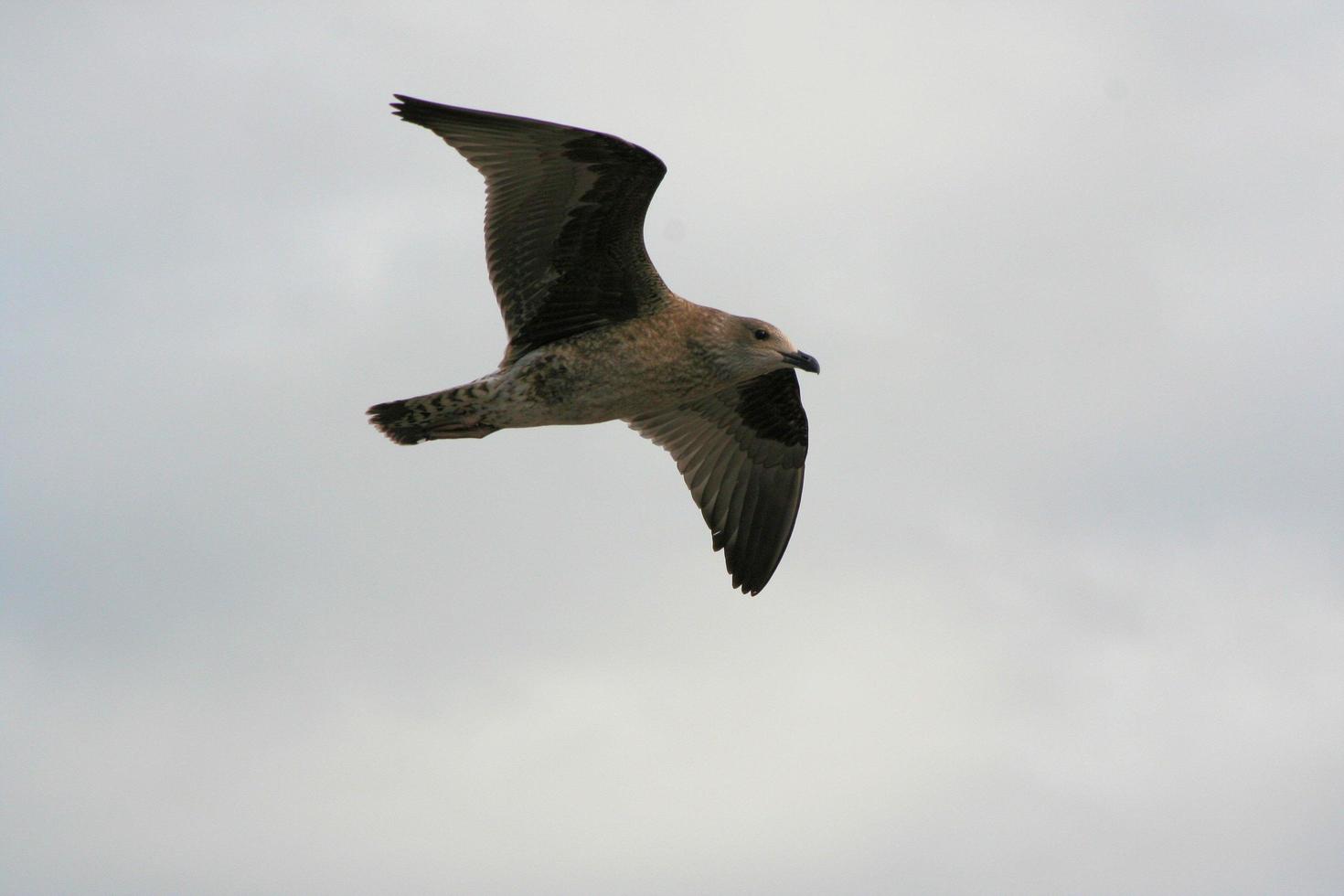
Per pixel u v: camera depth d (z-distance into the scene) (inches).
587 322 616.7
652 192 585.6
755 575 709.9
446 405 616.4
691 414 695.1
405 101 565.6
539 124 564.1
